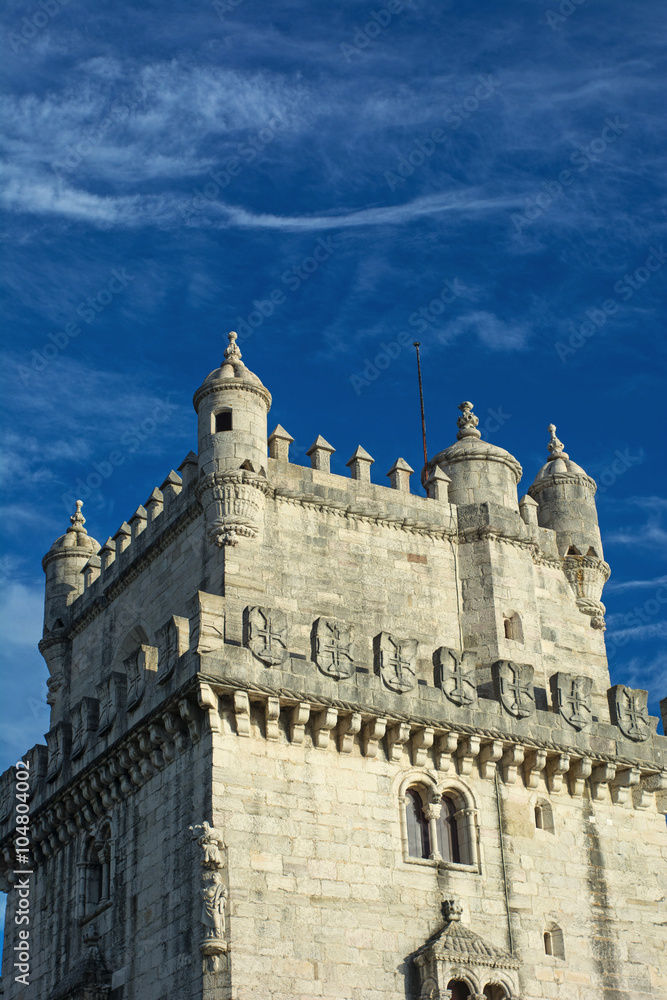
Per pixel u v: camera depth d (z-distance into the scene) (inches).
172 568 1791.3
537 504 1971.0
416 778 1614.2
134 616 1883.6
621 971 1652.3
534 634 1808.6
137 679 1638.8
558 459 2022.6
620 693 1787.6
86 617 2037.4
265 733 1526.8
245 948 1422.2
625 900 1697.8
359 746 1588.3
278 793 1509.6
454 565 1818.4
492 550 1822.1
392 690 1611.7
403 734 1598.2
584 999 1611.7
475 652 1761.8
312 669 1565.0
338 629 1603.1
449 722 1630.2
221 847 1451.8
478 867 1609.3
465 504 1854.1
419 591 1774.1
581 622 1903.3
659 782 1764.3
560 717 1723.7
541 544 1903.3
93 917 1672.0
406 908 1540.4
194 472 1785.2
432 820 1608.0
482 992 1526.8
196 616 1536.7
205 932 1422.2
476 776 1662.2
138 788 1635.1
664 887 1737.2
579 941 1640.0
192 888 1472.7
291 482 1742.1
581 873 1680.6
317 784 1537.9
